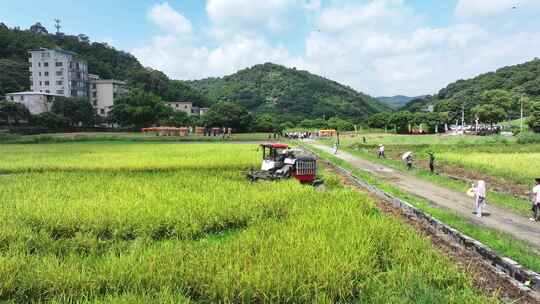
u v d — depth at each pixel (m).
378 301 7.42
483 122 105.69
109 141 68.62
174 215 12.30
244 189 17.69
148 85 132.25
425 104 197.50
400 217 15.02
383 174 27.72
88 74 116.88
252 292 7.34
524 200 18.42
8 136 64.50
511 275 9.51
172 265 8.46
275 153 23.89
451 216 14.25
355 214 12.99
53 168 26.56
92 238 10.79
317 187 21.44
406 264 9.11
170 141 69.94
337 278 7.82
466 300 7.54
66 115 90.38
